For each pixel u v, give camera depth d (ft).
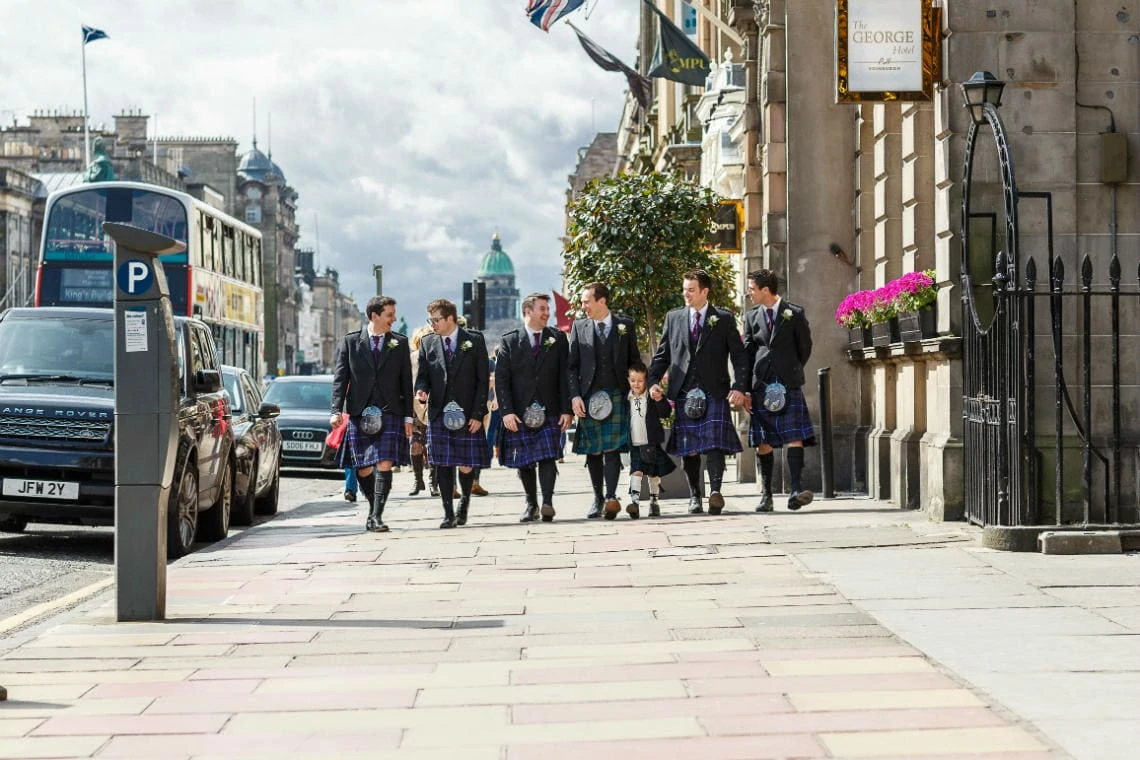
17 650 26.21
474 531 47.03
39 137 409.28
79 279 92.63
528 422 49.11
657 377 49.08
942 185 43.91
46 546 49.62
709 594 30.94
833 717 19.13
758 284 49.52
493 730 19.13
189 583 35.86
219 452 50.24
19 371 48.11
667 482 59.00
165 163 453.58
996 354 36.99
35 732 19.67
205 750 18.54
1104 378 42.14
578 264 82.58
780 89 63.05
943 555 35.68
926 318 46.03
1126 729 17.87
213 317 100.32
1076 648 23.38
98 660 25.18
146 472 29.66
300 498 75.72
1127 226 42.70
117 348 29.81
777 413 49.42
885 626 26.02
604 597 31.17
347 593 33.24
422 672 23.32
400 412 49.11
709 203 82.43
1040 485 41.60
